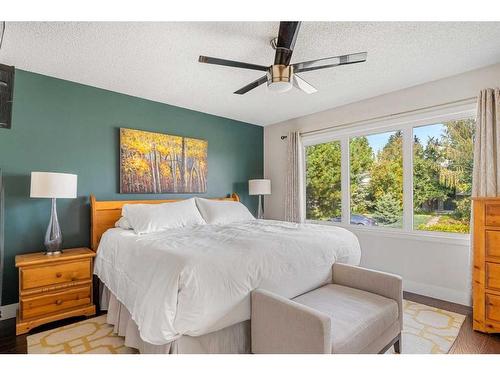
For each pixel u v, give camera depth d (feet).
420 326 7.32
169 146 11.88
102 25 6.21
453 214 9.40
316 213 13.84
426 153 10.06
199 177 12.98
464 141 9.19
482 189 8.11
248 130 15.43
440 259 9.47
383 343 5.38
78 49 7.27
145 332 4.79
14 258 8.23
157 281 5.10
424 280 9.84
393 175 10.96
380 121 10.90
